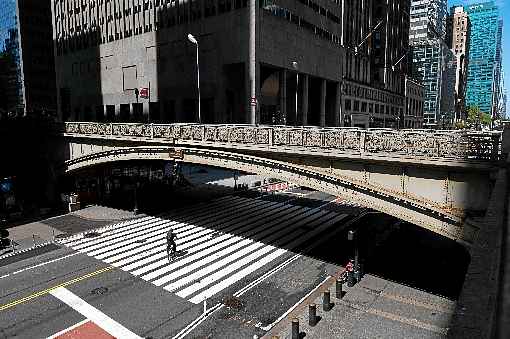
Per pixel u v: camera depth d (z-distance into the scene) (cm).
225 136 2002
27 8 10331
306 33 5566
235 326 1533
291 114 6038
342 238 2741
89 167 3347
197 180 5291
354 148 1539
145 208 3647
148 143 2559
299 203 3897
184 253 2389
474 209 1323
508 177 730
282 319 1588
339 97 6788
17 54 10519
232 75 5022
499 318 161
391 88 9269
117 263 2206
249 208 3666
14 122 3703
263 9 4612
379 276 2038
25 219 3222
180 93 5444
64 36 7600
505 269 205
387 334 1465
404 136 1402
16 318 1584
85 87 7200
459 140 1273
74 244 2550
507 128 1250
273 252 2436
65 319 1580
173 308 1680
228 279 2003
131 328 1515
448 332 206
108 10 6456
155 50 5759
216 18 4881
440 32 14062
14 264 2183
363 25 7731
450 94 15088
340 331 1490
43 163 3797
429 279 1997
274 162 1822
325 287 1908
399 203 1520
